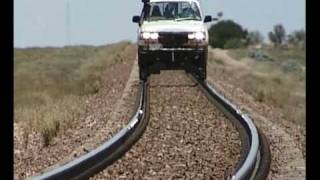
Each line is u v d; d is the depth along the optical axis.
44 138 39.84
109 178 27.94
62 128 42.91
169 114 45.53
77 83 88.50
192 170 29.28
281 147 34.22
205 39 62.06
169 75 74.25
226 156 32.41
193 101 52.09
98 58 167.12
